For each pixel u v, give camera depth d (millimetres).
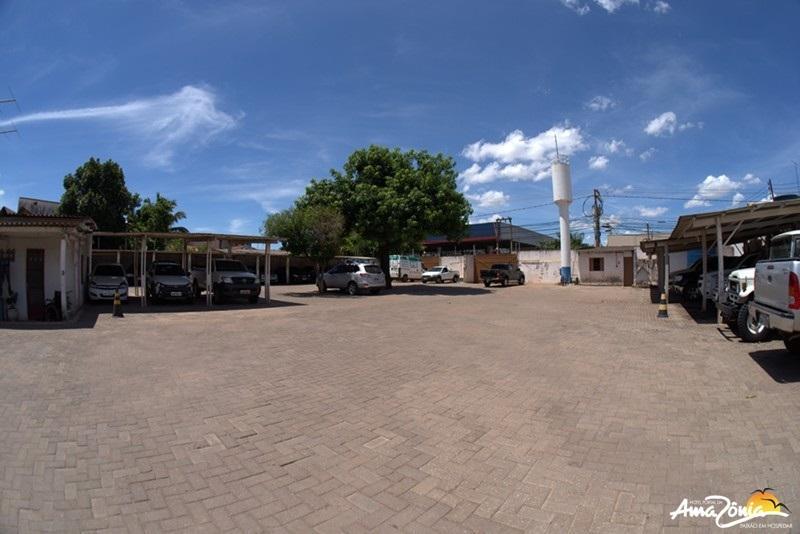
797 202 11320
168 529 3201
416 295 24609
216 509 3469
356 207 26109
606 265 36688
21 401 5727
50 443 4539
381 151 27078
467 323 13227
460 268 45438
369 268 25438
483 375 7320
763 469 3920
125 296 18297
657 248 23719
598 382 6844
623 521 3289
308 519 3355
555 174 37250
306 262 41312
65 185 31062
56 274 13672
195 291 22031
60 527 3184
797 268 6133
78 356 8336
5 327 11617
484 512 3453
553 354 8867
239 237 18375
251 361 8211
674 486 3742
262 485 3840
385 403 5953
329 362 8195
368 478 3980
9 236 13344
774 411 5207
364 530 3227
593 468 4109
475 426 5164
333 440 4781
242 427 5102
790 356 7809
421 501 3611
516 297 23078
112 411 5496
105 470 4035
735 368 7246
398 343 10039
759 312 7348
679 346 9383
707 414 5297
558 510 3459
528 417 5426
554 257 39781
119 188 31438
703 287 15297
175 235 17047
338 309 17172
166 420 5258
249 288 19375
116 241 32062
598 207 39625
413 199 24922
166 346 9492
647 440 4668
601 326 12555
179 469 4094
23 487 3693
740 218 11828
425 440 4785
